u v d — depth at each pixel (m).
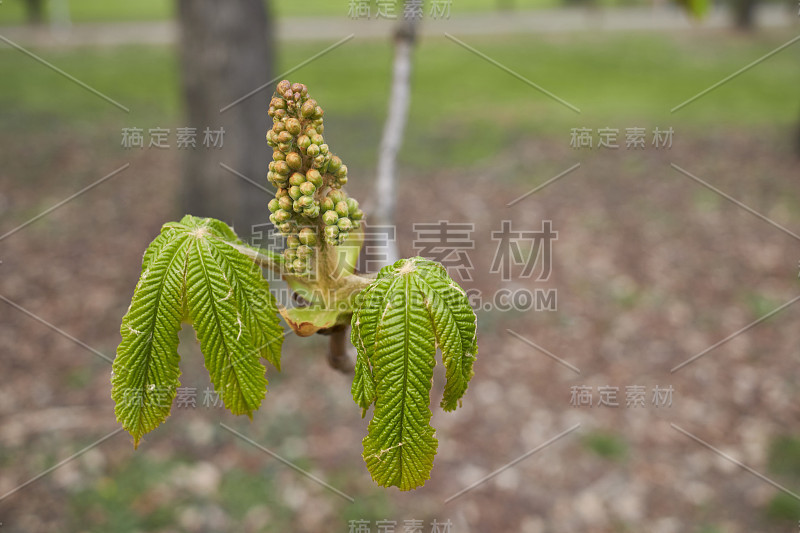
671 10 21.31
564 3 24.53
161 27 21.14
